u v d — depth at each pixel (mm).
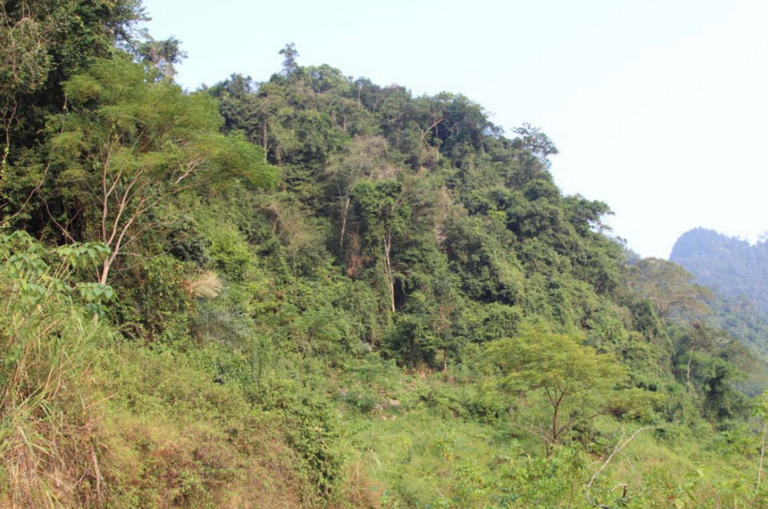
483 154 51125
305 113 42000
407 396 20953
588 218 47094
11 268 4848
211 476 6559
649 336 40500
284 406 9398
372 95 57594
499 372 23172
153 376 7859
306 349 20484
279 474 7805
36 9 10414
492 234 38844
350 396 18438
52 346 5105
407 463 12125
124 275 11289
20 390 4766
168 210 13570
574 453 5711
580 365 16125
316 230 32719
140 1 13188
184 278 13039
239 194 28656
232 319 13336
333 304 28141
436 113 52406
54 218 10781
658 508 5270
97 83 10391
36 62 9773
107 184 11023
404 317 29031
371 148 38375
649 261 48906
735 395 32688
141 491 5570
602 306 39062
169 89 10758
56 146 9953
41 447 4586
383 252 32531
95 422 5320
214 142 11227
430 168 47031
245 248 22609
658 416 24328
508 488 5969
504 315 31000
